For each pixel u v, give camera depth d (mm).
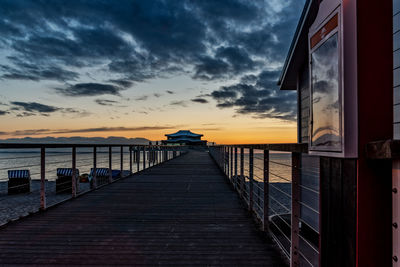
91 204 4367
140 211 3918
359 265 948
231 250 2512
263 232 2984
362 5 978
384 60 978
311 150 1314
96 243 2682
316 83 1245
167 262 2268
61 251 2482
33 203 9906
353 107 975
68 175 11883
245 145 4051
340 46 1022
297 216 2014
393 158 804
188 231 3041
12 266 2189
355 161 977
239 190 5121
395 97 2729
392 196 869
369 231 953
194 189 5770
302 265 3582
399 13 2680
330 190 1185
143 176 8062
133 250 2512
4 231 3027
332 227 1165
